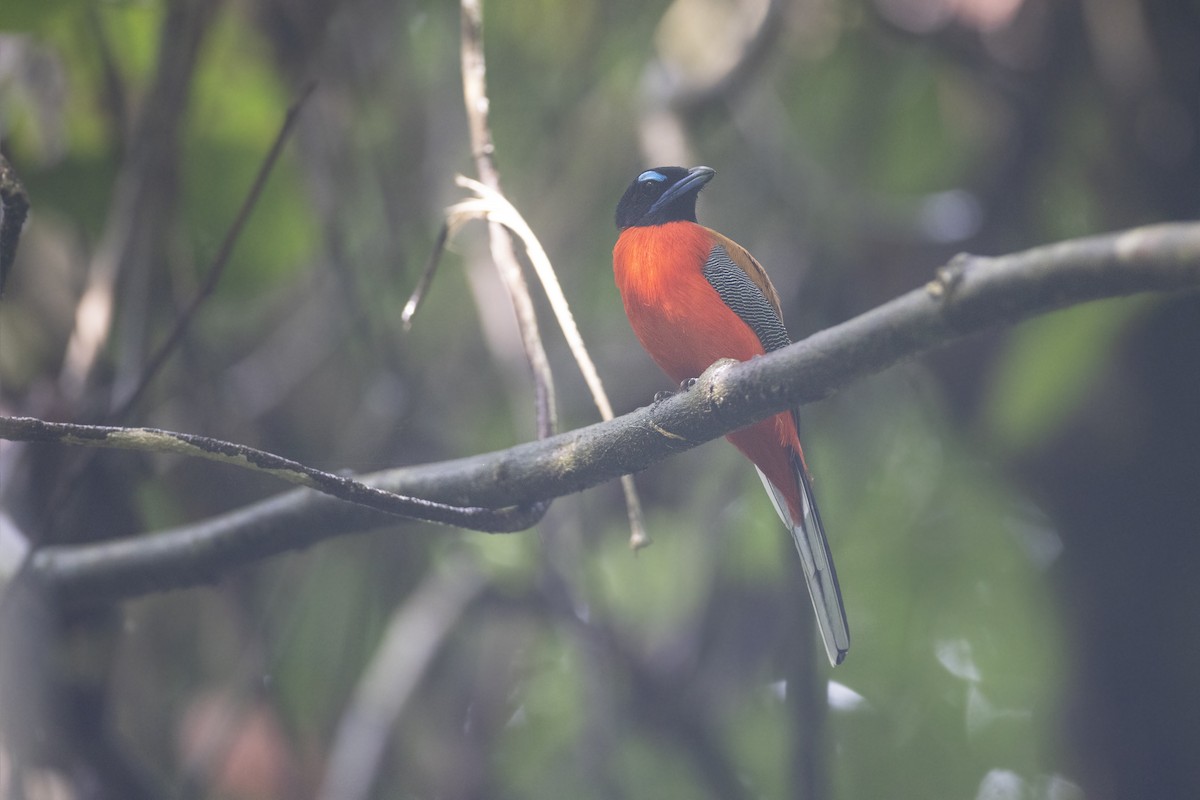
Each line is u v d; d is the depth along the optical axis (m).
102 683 9.81
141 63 10.97
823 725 10.51
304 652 12.28
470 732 12.67
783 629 12.97
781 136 13.29
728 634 13.08
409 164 12.38
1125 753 12.11
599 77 13.23
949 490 13.28
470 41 7.48
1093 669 12.31
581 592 11.92
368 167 12.30
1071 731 12.54
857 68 13.61
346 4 11.54
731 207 13.70
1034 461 12.30
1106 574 12.18
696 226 8.84
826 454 13.29
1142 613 12.06
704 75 12.13
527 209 12.88
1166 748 11.96
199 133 11.01
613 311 13.62
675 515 13.51
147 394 10.38
